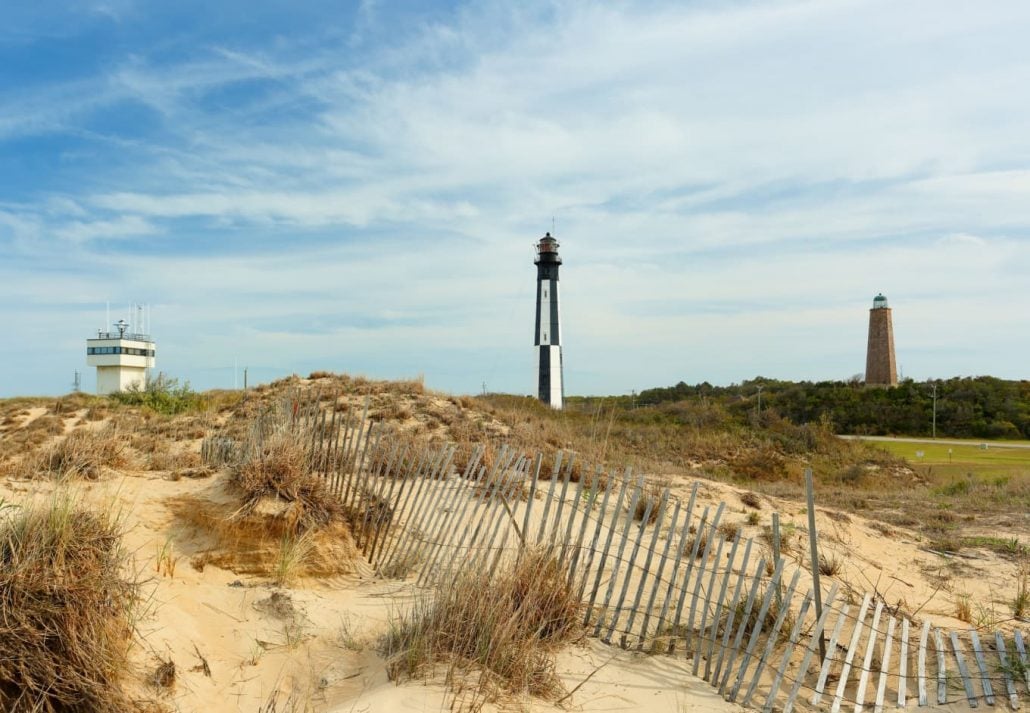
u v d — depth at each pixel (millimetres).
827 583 6832
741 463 18328
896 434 37031
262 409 13602
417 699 4211
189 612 5352
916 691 4859
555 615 5527
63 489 5367
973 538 9508
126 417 15266
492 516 6633
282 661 5031
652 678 5000
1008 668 4797
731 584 6480
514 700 4379
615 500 9109
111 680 3961
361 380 17891
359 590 6461
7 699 3582
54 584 3912
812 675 5043
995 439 35750
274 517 6535
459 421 14234
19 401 19203
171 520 6738
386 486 8508
